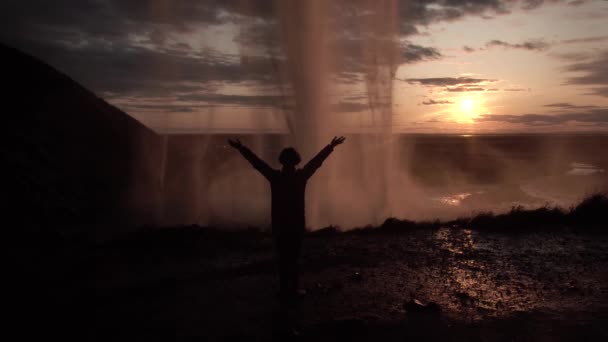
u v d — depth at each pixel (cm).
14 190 1312
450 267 553
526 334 338
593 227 777
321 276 533
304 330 362
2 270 593
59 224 1229
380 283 493
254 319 395
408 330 355
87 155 2014
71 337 368
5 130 1698
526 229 786
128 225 1359
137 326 390
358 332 352
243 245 751
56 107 2228
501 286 468
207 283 521
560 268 530
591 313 377
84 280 556
